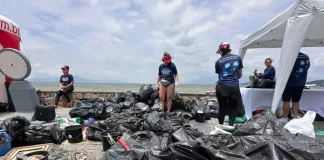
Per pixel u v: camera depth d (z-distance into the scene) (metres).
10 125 3.36
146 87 6.93
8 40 6.90
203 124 4.95
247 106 5.17
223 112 4.21
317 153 2.04
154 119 4.10
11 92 4.50
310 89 5.19
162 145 2.83
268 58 5.71
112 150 2.42
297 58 4.30
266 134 2.68
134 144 2.62
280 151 2.09
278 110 5.04
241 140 2.35
